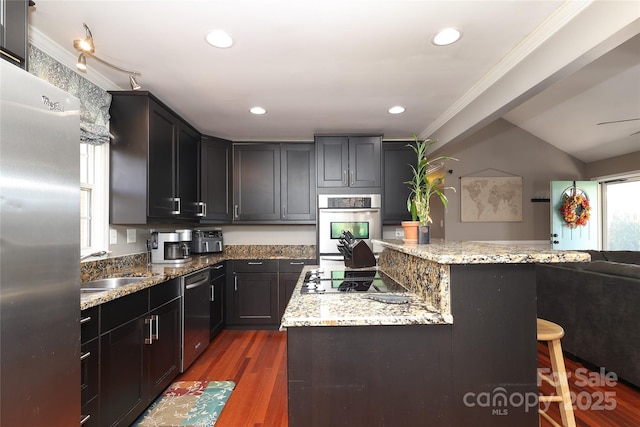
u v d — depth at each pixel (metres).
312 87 2.62
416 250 1.48
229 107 3.06
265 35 1.89
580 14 1.66
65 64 2.09
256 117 3.37
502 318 1.29
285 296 3.94
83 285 2.20
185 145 3.30
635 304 2.32
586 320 2.72
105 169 2.52
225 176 4.02
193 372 2.75
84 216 2.43
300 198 4.09
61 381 1.25
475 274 1.29
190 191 3.43
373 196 3.91
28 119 1.10
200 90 2.66
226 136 4.09
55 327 1.22
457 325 1.29
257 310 3.93
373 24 1.80
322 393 1.27
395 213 4.04
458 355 1.28
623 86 3.66
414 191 1.97
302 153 4.11
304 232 4.47
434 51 2.08
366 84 2.58
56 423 1.22
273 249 4.46
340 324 1.24
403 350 1.28
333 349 1.28
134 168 2.53
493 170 5.83
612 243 5.43
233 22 1.76
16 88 1.06
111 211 2.54
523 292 1.30
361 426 1.27
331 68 2.30
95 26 1.79
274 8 1.65
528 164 5.84
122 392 1.83
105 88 2.48
